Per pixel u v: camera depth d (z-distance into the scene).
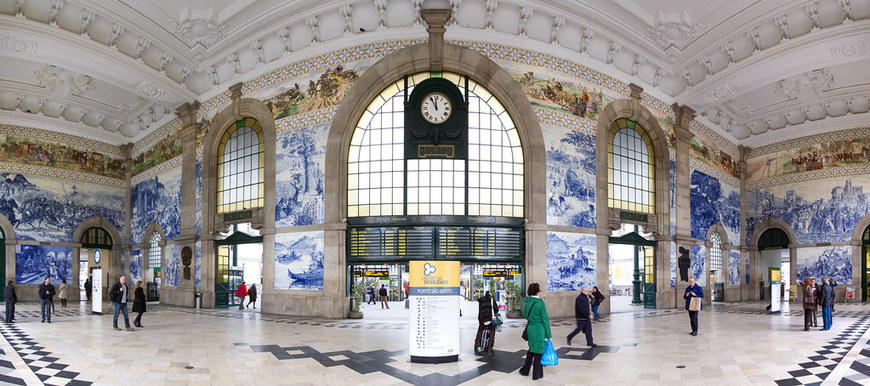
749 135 30.03
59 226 27.36
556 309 18.69
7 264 25.64
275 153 20.52
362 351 11.00
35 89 24.77
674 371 8.96
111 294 14.52
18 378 8.41
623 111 21.83
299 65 20.47
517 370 9.09
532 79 19.66
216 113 22.88
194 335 13.37
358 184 19.08
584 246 19.83
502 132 19.36
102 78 21.27
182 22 19.45
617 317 18.66
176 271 24.31
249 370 9.08
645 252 23.64
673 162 24.03
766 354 10.48
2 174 25.89
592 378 8.48
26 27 17.59
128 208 29.50
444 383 8.16
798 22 18.86
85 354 10.48
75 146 28.16
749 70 20.86
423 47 18.94
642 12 19.53
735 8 18.94
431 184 18.72
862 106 25.92
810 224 28.03
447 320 9.90
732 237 28.83
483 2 18.61
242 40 20.70
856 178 26.69
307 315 18.72
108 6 18.31
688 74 22.98
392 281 31.42
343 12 18.88
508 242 18.81
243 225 24.09
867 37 17.94
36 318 17.83
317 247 18.95
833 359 9.83
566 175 19.78
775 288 20.66
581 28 20.02
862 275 26.44
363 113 19.41
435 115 18.94
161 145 26.81
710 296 25.58
